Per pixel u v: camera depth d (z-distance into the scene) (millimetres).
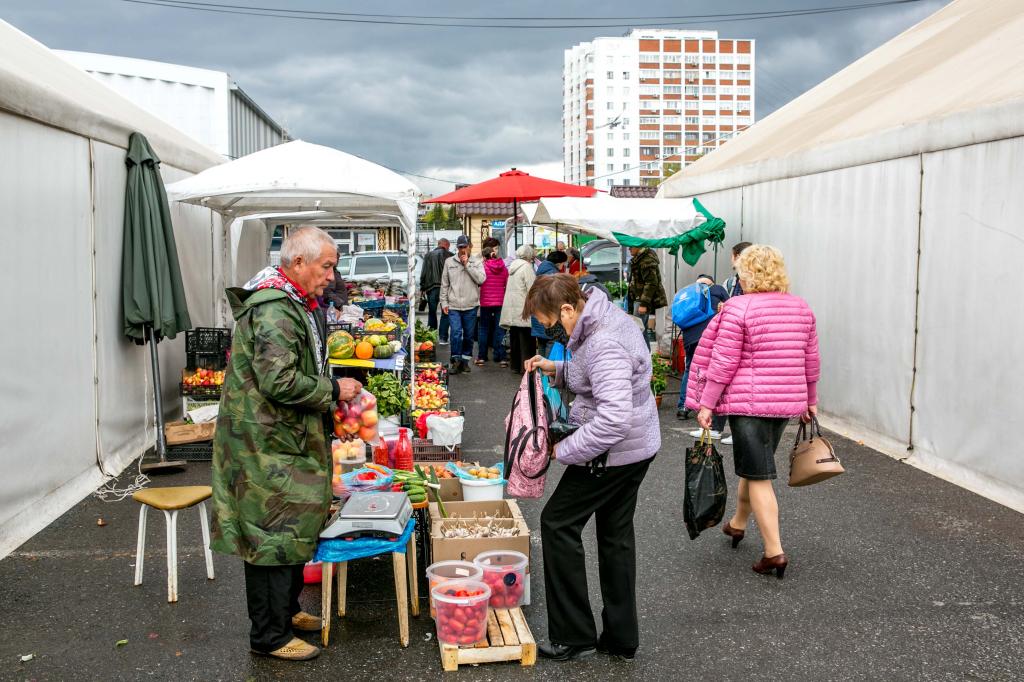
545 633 4102
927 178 6926
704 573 4867
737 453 4797
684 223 10461
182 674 3650
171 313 7305
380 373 8125
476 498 4953
